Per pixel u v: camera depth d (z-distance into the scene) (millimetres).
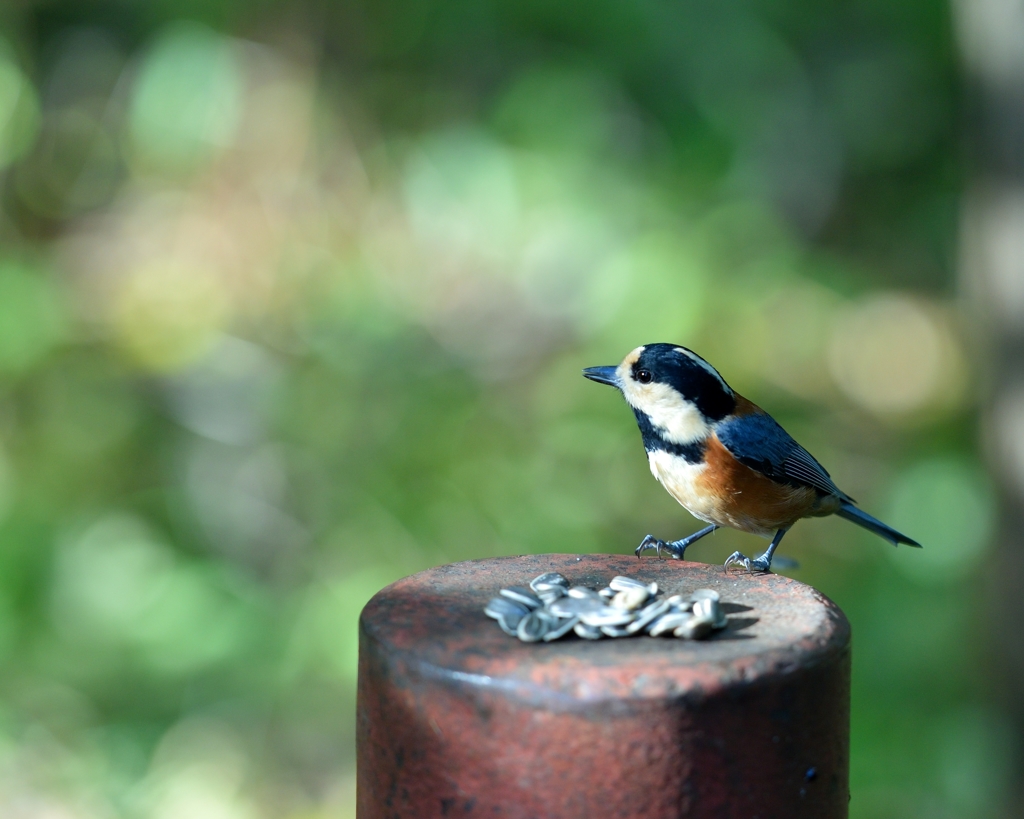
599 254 12305
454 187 12422
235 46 13312
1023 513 9914
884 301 14984
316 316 12977
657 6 12828
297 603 11727
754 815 3539
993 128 9930
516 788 3496
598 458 12695
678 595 4207
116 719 11133
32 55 13938
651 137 12938
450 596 4230
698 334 12633
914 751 10414
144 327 13180
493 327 13547
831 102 14594
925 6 14000
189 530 12539
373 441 12727
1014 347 9898
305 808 10680
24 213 13852
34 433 12781
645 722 3438
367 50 13812
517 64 13820
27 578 11586
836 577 12453
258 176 13414
